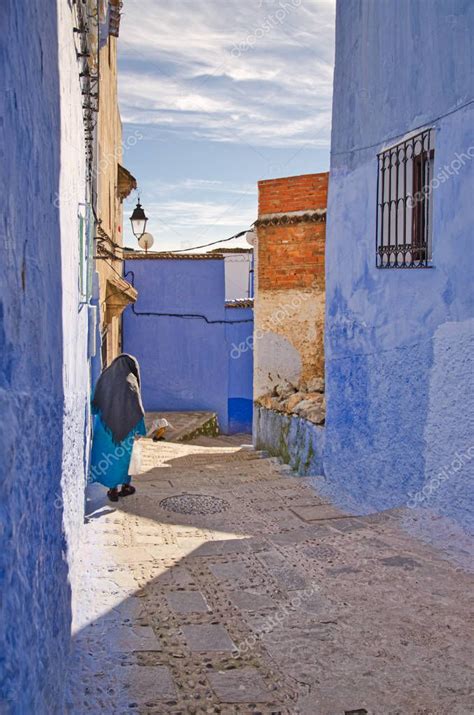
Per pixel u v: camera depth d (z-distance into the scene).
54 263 3.39
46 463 2.88
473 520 5.95
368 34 7.84
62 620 3.44
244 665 3.84
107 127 12.41
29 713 2.20
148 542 6.20
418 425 6.84
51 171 3.30
